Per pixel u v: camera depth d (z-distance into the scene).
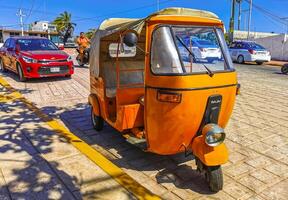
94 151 4.91
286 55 27.78
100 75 5.64
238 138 5.87
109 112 5.51
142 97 4.85
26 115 6.84
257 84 12.21
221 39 4.35
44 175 4.09
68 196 3.63
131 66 6.06
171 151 4.11
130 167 4.63
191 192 3.94
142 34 4.69
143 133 4.65
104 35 5.26
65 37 43.09
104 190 3.78
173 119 3.82
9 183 3.87
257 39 30.23
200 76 3.81
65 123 6.59
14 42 12.26
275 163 4.81
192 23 4.09
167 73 3.80
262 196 3.87
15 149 4.92
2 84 10.52
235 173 4.46
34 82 11.10
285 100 9.22
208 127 3.77
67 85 10.61
